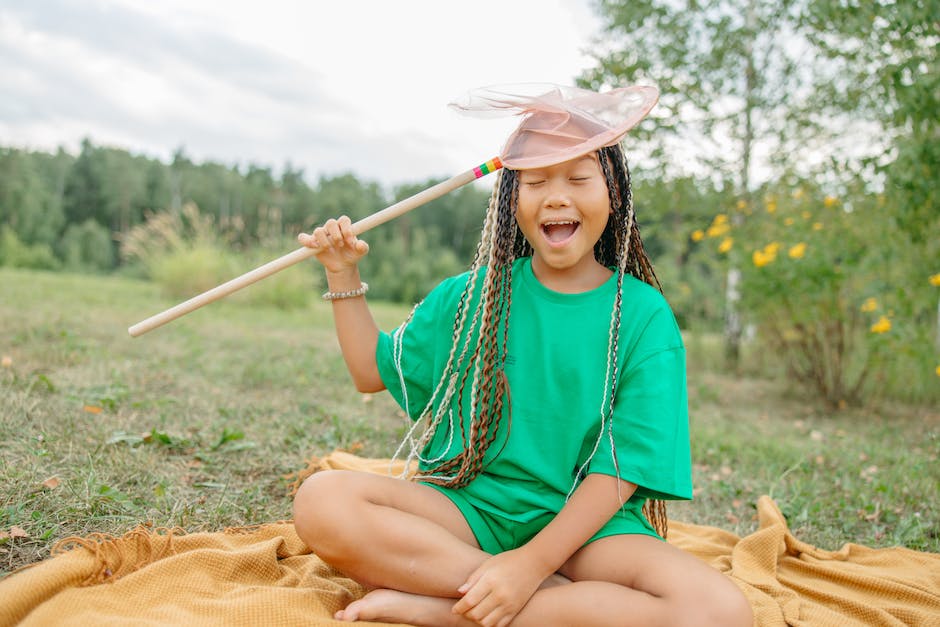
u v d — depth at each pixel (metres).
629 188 1.94
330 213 38.53
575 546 1.69
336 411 3.93
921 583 2.26
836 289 5.12
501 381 1.87
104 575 1.77
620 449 1.77
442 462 1.95
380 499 1.75
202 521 2.35
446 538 1.71
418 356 2.01
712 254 6.66
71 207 42.41
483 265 2.04
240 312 9.18
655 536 1.82
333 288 1.97
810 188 5.73
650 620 1.57
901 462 3.64
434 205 37.81
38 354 4.50
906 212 4.53
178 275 10.27
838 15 4.86
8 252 21.92
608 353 1.84
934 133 4.50
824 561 2.43
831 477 3.45
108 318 6.79
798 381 5.68
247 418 3.64
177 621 1.61
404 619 1.67
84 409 3.30
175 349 5.39
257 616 1.65
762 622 1.93
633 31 6.16
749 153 6.30
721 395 5.59
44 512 2.19
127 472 2.63
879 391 5.30
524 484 1.86
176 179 44.38
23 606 1.60
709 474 3.45
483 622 1.60
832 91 5.76
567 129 1.80
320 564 2.04
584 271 1.94
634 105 1.87
